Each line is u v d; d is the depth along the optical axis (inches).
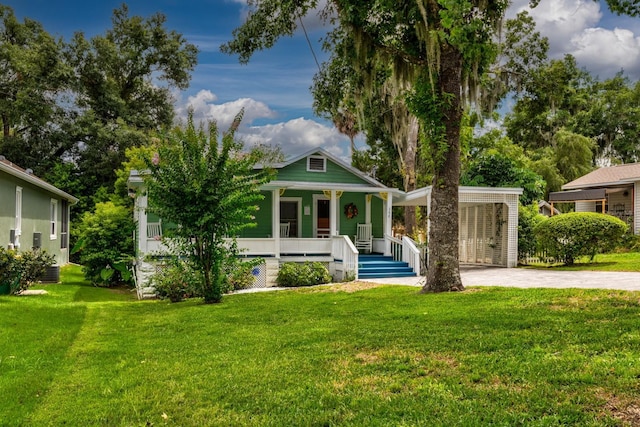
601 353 211.5
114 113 1326.3
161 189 453.7
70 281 758.5
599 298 337.1
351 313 363.3
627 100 1557.6
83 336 323.0
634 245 845.8
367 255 767.7
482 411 163.5
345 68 507.2
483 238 821.2
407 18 420.2
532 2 456.1
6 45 1197.7
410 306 368.8
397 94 573.6
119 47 1403.8
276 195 681.0
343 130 1269.7
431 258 443.2
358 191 755.4
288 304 434.3
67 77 1189.1
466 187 708.7
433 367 213.6
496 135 1275.8
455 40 354.0
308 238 712.4
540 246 716.7
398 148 936.3
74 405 193.5
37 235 787.4
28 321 358.3
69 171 1226.0
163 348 283.1
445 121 431.5
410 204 866.8
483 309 330.3
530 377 189.0
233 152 559.8
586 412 155.6
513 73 667.4
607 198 1067.3
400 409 171.2
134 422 176.1
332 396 188.7
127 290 713.6
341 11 444.8
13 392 207.9
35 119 1206.3
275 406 184.1
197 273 482.6
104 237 736.3
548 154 1473.9
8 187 658.2
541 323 273.6
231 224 473.7
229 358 252.7
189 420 175.8
